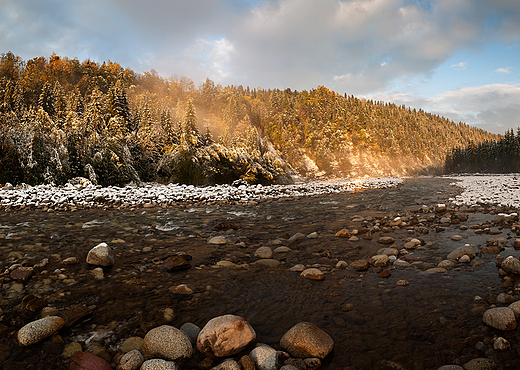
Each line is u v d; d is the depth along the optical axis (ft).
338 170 279.90
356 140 342.23
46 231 27.40
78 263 18.28
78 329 10.66
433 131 645.10
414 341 9.82
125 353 9.29
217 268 17.80
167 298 13.47
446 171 433.89
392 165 356.79
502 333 9.97
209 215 40.16
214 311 12.23
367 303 12.79
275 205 52.70
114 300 13.17
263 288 14.66
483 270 16.43
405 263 17.88
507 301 12.18
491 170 346.13
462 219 32.35
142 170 97.19
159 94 349.41
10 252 20.22
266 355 8.80
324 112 366.84
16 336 9.96
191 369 8.65
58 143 67.26
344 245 23.18
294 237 25.84
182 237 26.35
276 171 143.13
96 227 30.12
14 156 59.82
